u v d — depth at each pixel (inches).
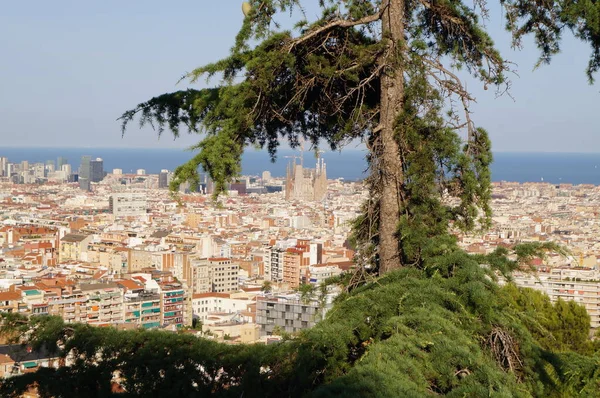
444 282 349.1
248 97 392.2
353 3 418.9
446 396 286.5
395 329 308.3
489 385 287.6
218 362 324.5
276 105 423.8
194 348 329.1
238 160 391.9
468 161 378.0
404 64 393.7
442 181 391.2
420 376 282.5
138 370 328.2
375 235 415.2
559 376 349.1
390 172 401.4
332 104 440.5
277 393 318.7
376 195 422.9
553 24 414.3
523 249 366.9
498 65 419.5
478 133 396.5
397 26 408.5
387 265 401.7
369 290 343.6
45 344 341.4
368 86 443.8
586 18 393.7
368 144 418.3
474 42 421.1
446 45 435.8
